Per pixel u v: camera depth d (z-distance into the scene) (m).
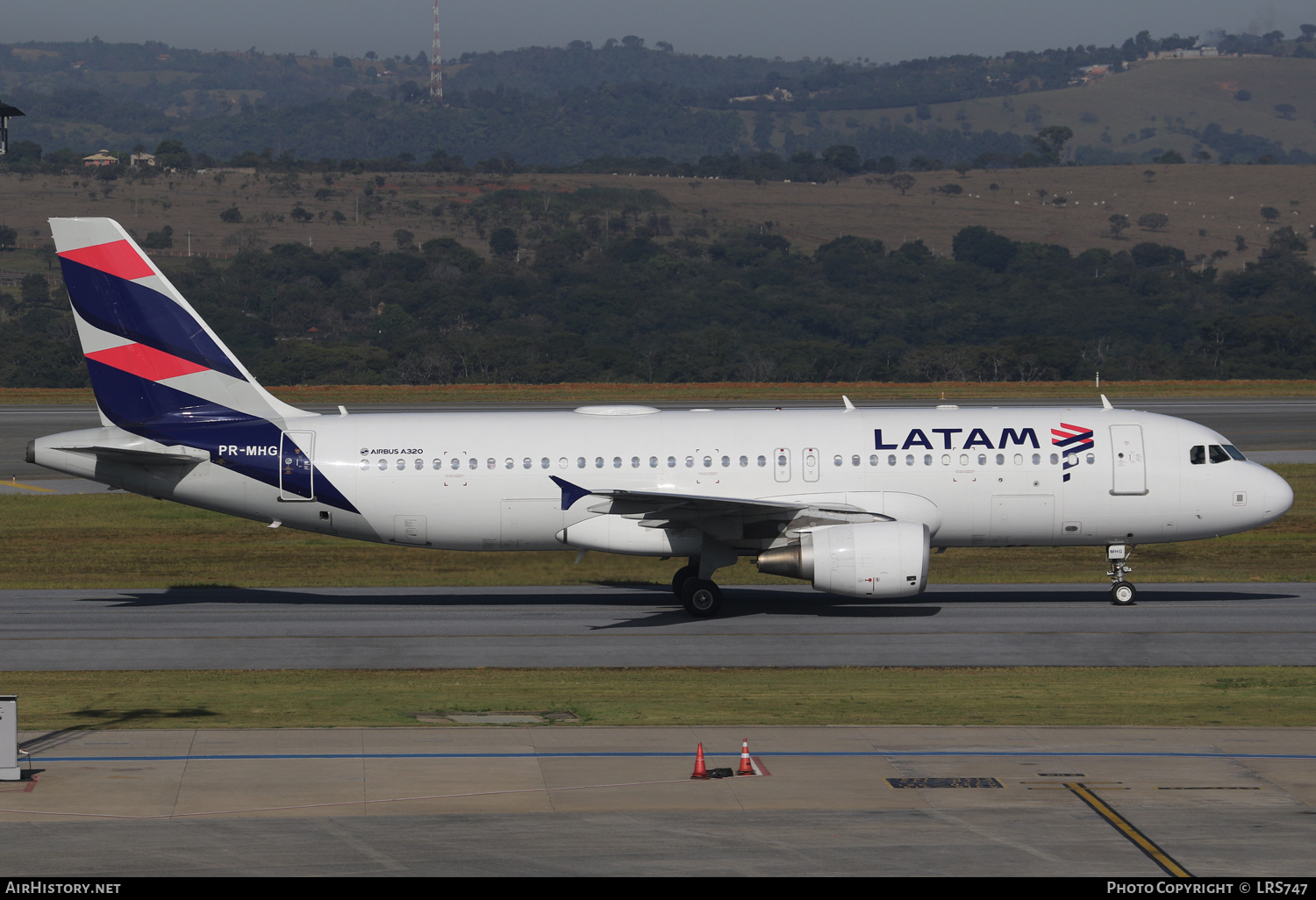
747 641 138.12
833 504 149.12
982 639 138.25
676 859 69.75
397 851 70.94
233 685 117.88
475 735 94.88
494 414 157.00
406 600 165.25
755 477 150.62
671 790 81.50
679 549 151.62
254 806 78.25
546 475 151.50
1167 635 139.62
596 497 149.88
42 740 93.31
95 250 151.25
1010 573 183.50
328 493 151.88
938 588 171.88
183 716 103.38
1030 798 79.81
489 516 152.25
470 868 68.50
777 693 113.69
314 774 84.69
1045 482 151.00
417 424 154.62
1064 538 154.12
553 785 82.50
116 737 94.12
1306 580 176.25
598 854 70.44
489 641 138.88
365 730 96.44
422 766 86.69
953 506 151.25
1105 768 86.06
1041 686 116.31
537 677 121.56
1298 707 106.69
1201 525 153.50
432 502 151.88
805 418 154.88
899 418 154.38
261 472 151.75
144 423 153.50
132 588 175.38
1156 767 86.50
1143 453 152.00
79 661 129.25
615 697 111.94
